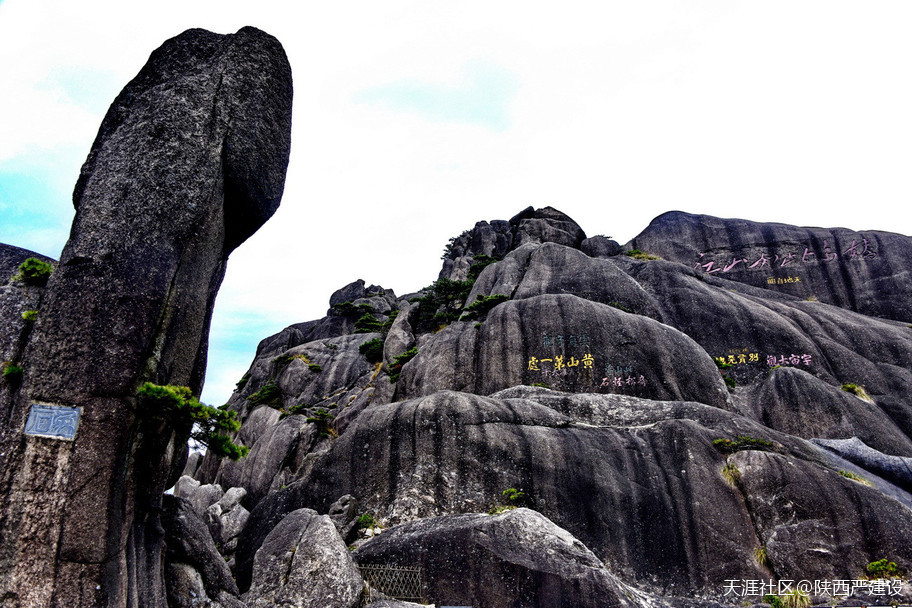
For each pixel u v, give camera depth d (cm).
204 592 884
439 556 1416
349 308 5078
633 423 2070
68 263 817
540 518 1474
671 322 2989
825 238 3594
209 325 984
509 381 2534
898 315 3209
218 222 962
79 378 769
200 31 1016
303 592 1193
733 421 1969
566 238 4350
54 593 698
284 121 1081
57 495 728
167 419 802
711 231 3809
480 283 3441
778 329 2847
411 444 1927
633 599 1292
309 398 3853
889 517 1577
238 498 2409
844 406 2298
